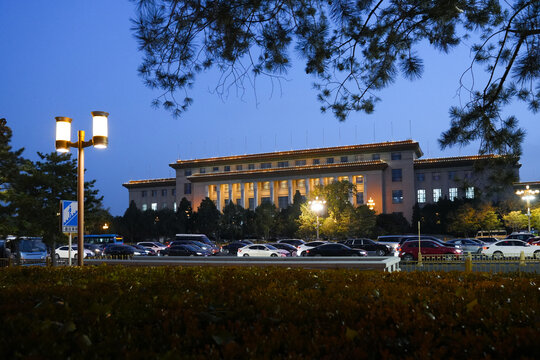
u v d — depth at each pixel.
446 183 108.00
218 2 8.25
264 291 6.38
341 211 72.56
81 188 13.52
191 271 9.67
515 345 3.84
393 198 109.62
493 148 10.11
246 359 3.60
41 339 3.93
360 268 14.58
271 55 9.30
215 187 126.31
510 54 10.15
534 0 8.67
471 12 9.29
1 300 5.88
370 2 8.90
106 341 3.96
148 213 101.00
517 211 71.25
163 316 4.89
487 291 6.47
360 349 3.67
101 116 13.02
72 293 6.23
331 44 9.63
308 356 3.60
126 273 9.52
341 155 115.38
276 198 119.06
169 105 9.39
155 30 8.20
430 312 5.16
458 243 42.28
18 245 34.00
